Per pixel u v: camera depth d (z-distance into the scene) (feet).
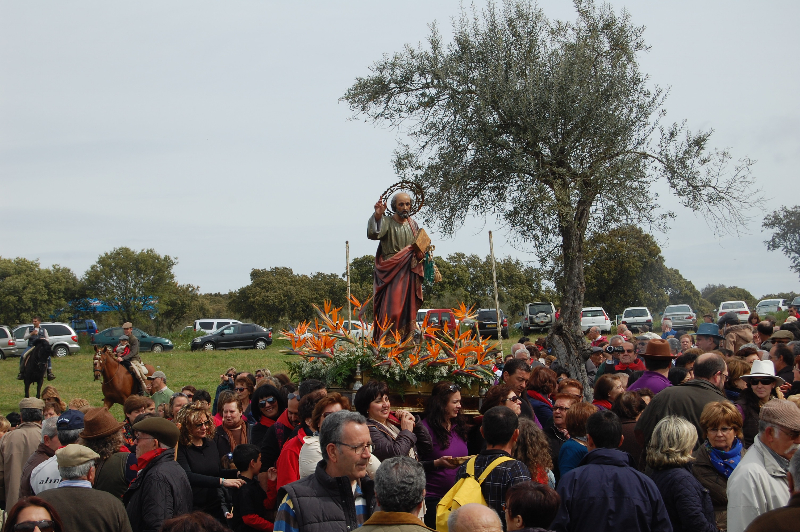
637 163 50.62
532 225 49.83
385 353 23.39
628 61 53.01
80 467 15.16
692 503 15.35
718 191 51.70
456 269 143.13
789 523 9.53
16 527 12.86
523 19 53.62
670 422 16.31
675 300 191.62
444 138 52.95
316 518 13.56
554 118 49.67
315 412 17.76
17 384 74.28
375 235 25.59
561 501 15.21
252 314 174.70
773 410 14.73
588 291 156.35
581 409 19.34
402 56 55.31
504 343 96.58
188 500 17.03
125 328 51.72
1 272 164.55
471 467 16.56
